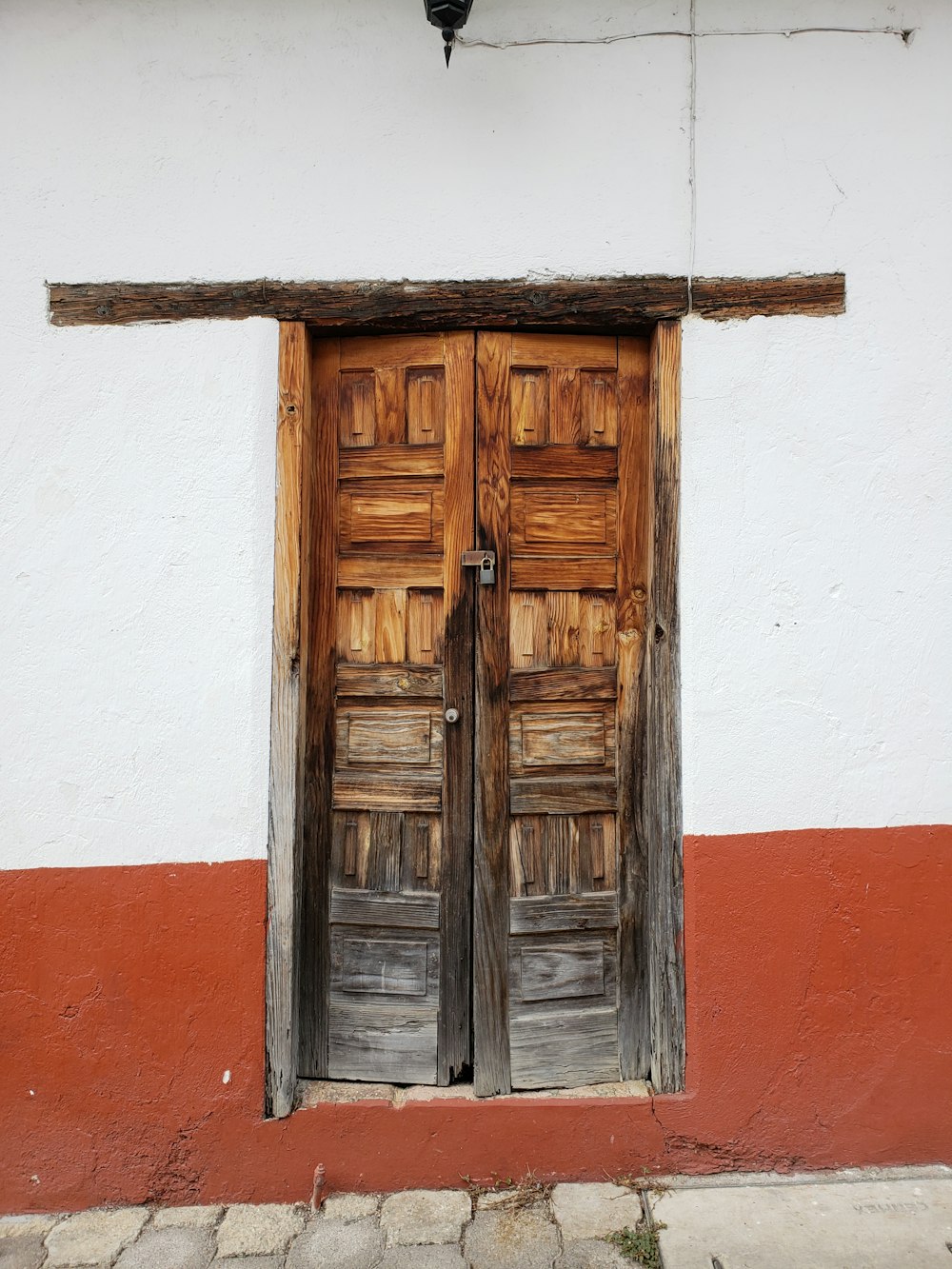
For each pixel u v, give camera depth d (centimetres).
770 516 256
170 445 256
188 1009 248
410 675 266
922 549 258
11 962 248
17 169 257
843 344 258
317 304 257
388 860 265
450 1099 254
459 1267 217
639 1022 263
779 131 259
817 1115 250
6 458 256
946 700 257
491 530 266
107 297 257
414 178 256
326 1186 246
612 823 265
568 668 267
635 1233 227
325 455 268
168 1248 228
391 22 257
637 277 257
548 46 257
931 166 261
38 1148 247
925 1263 215
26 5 258
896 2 261
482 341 265
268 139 257
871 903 253
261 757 253
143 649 254
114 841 251
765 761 254
